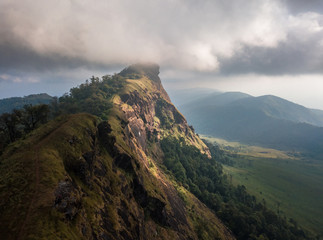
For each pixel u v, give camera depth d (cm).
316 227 19638
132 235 5109
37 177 3269
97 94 18575
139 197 7594
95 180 5047
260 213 16512
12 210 2720
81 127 5659
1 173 3372
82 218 3403
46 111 7456
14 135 7162
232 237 13138
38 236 2467
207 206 15850
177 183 15475
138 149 12556
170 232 8100
